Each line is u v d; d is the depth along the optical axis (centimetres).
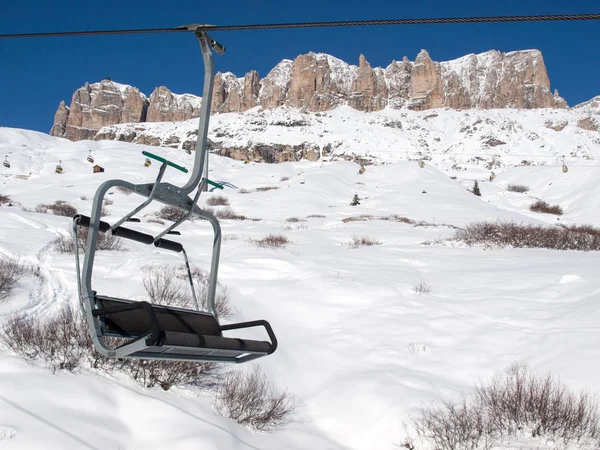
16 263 1552
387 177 8119
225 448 766
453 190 6838
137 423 786
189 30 345
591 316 1274
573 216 6309
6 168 8538
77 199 5431
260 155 18950
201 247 2475
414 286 1734
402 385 1031
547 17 306
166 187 335
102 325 325
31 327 938
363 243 3047
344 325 1401
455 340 1265
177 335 316
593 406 885
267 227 3797
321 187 6781
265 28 359
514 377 1027
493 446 811
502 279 1808
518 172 10194
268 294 1648
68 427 712
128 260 1806
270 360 1152
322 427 945
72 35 472
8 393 757
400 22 343
